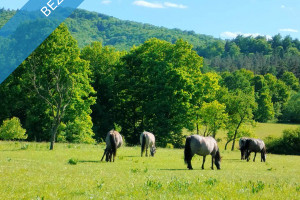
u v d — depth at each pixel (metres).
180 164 26.34
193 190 12.06
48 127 51.88
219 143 86.69
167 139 57.62
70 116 52.06
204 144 23.53
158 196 10.72
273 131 106.81
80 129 53.88
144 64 59.66
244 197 10.97
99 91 63.12
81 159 25.81
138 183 13.48
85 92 51.16
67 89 37.09
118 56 68.75
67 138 54.44
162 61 59.34
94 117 63.53
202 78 60.81
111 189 11.95
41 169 16.88
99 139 61.97
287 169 27.73
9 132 43.56
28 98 51.19
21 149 31.31
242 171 23.34
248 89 118.50
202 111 60.53
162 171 20.12
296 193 12.25
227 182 14.84
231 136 73.62
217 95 76.50
